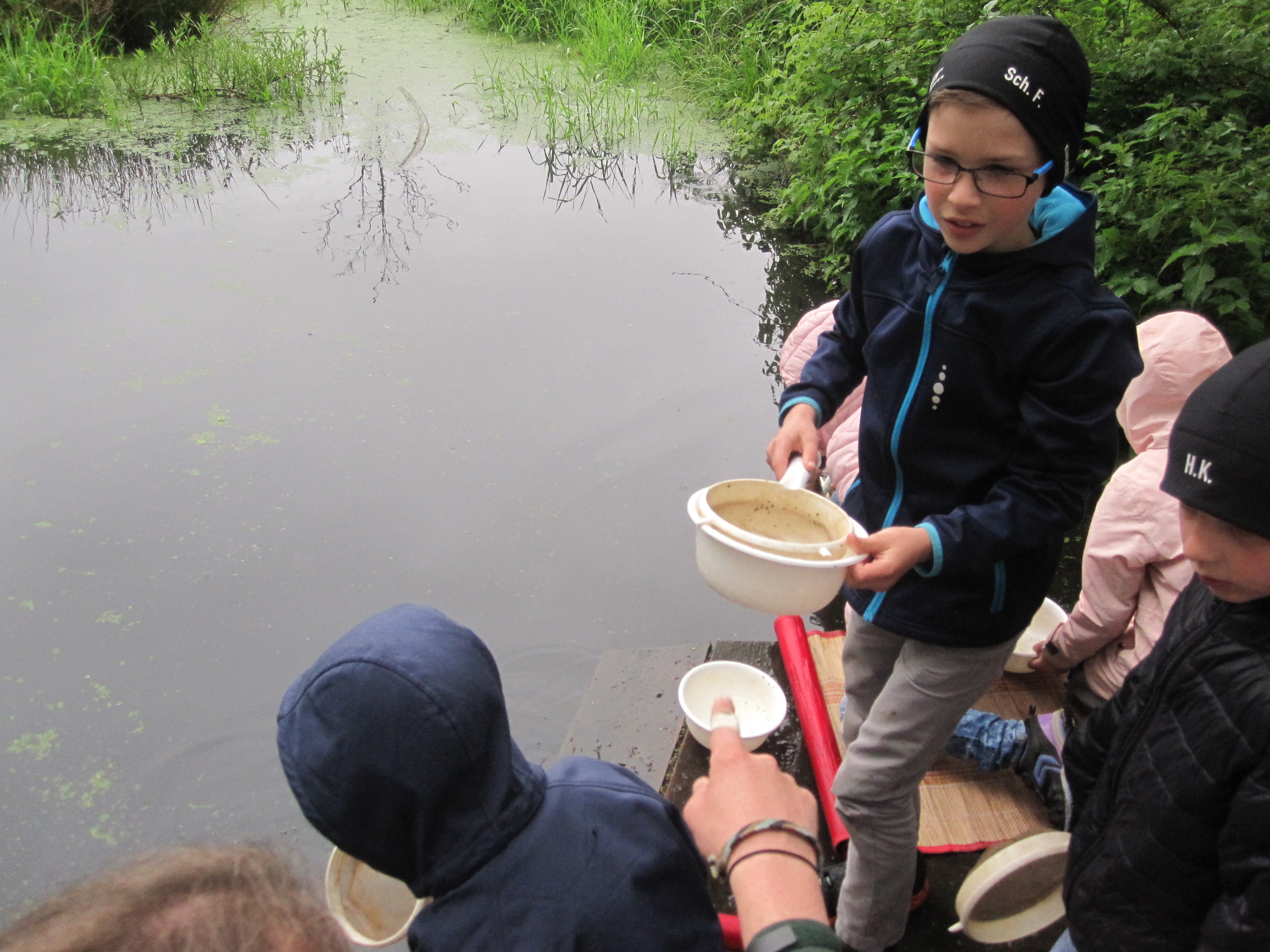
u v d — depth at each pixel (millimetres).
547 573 3893
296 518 4125
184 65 8516
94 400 4770
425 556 3961
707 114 8188
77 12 8727
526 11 9523
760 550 1700
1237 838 1382
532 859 1146
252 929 660
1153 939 1580
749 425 4695
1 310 5430
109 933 641
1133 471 2648
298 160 7359
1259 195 4184
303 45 8617
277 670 3504
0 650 3555
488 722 1135
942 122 1660
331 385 4914
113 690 3434
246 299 5621
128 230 6344
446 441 4562
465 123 7957
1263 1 5273
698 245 6367
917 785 2072
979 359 1812
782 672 3354
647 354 5211
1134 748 1598
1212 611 1494
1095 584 2719
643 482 4344
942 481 1920
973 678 1976
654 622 3678
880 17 6320
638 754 3090
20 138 7500
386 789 1092
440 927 1132
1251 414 1322
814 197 6395
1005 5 5707
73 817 3062
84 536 4012
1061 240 1730
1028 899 2176
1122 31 5445
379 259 6062
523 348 5234
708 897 1272
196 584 3822
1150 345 2658
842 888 2242
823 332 2258
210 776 3180
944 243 1862
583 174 7297
